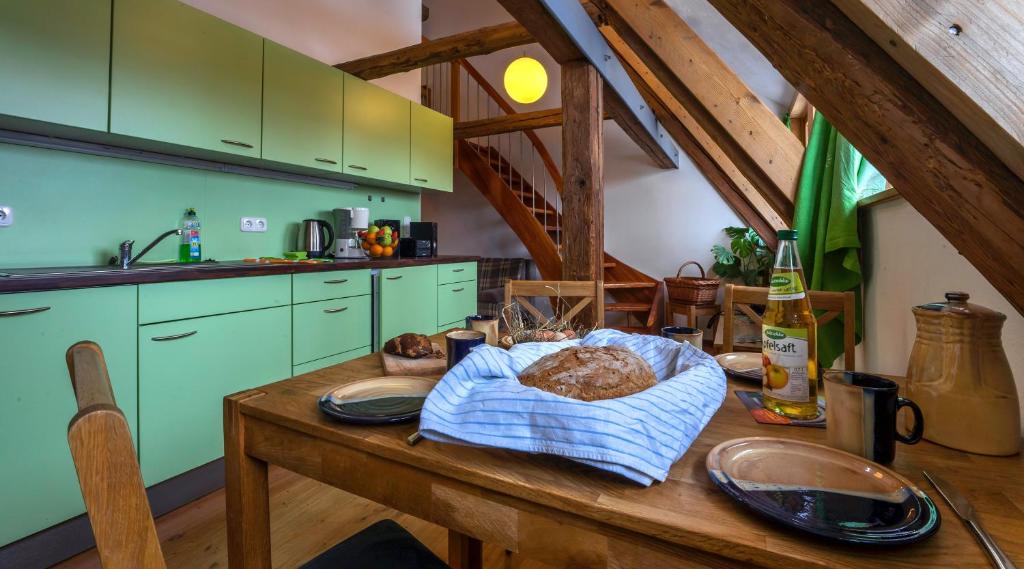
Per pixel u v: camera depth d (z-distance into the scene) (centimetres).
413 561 77
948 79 58
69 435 31
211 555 147
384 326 280
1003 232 72
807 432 66
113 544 32
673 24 245
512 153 626
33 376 137
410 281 303
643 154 521
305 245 285
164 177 222
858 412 56
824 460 53
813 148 220
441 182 377
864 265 193
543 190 604
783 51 87
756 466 52
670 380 60
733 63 393
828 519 41
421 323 313
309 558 146
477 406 59
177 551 149
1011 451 58
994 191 68
